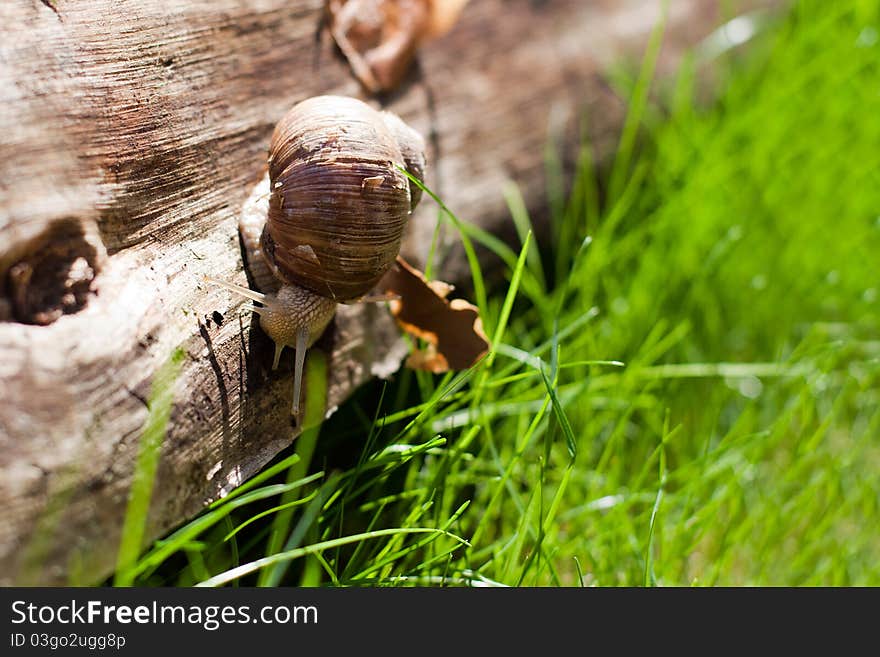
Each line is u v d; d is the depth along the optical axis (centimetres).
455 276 42
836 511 40
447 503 37
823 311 47
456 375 40
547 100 47
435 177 43
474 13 47
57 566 29
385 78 42
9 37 32
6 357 30
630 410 39
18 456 29
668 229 46
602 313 45
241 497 32
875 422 42
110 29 34
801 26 57
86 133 33
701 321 46
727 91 55
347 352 37
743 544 39
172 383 31
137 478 30
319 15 40
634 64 51
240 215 36
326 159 33
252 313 34
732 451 40
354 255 34
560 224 47
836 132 52
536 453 40
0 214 31
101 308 31
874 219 49
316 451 37
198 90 36
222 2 37
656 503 35
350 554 36
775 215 49
